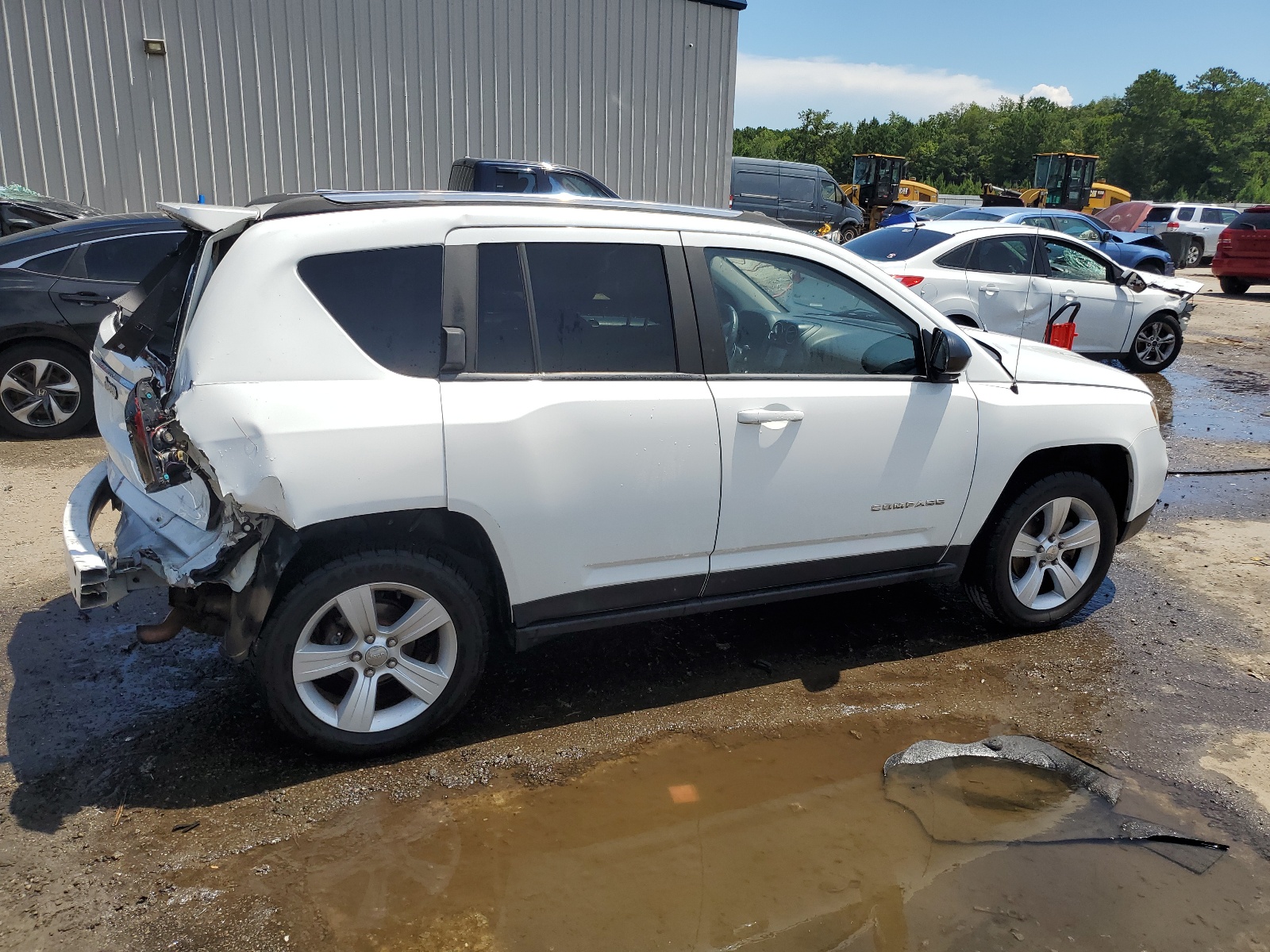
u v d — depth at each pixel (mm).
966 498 3973
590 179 12648
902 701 3789
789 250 3641
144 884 2633
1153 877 2789
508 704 3682
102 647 3979
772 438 3518
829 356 3727
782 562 3709
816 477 3627
